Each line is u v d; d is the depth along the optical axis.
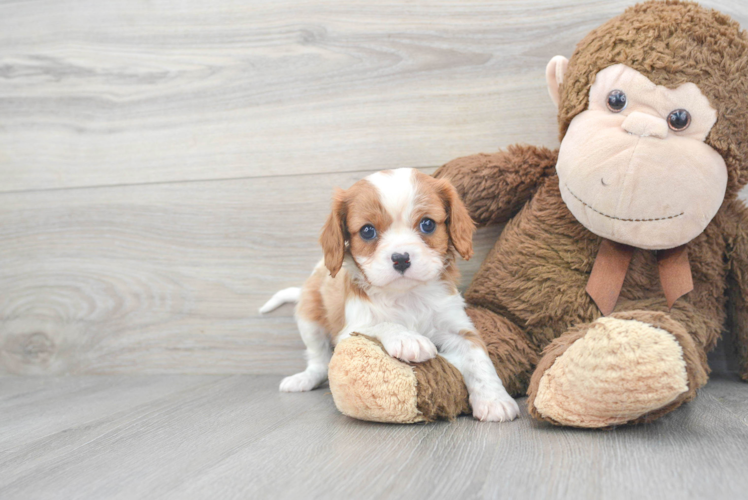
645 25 1.52
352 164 2.15
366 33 2.12
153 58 2.30
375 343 1.45
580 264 1.70
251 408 1.66
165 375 2.30
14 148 2.42
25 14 2.40
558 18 1.98
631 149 1.45
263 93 2.21
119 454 1.28
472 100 2.05
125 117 2.33
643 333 1.17
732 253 1.69
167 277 2.30
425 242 1.51
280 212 2.21
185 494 1.01
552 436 1.25
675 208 1.46
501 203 1.87
